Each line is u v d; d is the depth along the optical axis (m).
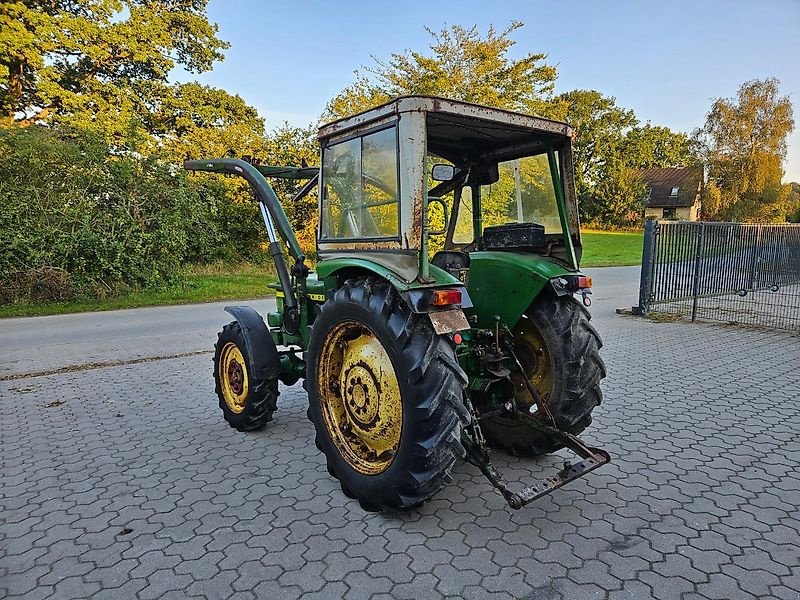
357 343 2.96
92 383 5.55
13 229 11.13
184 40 21.11
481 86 17.53
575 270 3.25
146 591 2.22
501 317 3.37
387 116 2.69
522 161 3.47
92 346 7.44
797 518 2.71
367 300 2.77
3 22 15.71
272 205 4.07
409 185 2.56
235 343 4.11
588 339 3.24
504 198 3.64
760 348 6.59
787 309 8.88
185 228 14.06
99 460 3.59
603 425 4.03
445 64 17.86
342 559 2.42
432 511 2.84
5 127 12.12
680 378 5.30
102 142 12.84
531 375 3.42
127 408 4.71
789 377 5.29
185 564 2.41
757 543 2.49
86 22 17.05
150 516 2.84
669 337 7.34
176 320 9.62
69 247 11.62
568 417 3.20
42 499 3.04
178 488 3.16
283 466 3.47
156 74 19.81
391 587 2.21
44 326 9.16
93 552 2.51
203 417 4.46
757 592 2.15
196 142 19.03
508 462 3.45
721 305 9.54
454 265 3.34
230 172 4.52
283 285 4.05
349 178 3.08
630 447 3.62
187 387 5.38
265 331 4.09
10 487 3.21
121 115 17.73
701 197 35.38
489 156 3.64
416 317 2.64
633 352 6.45
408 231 2.58
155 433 4.09
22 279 11.18
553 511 2.81
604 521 2.70
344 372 3.03
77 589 2.25
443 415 2.53
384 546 2.52
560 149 3.25
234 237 18.42
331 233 3.30
